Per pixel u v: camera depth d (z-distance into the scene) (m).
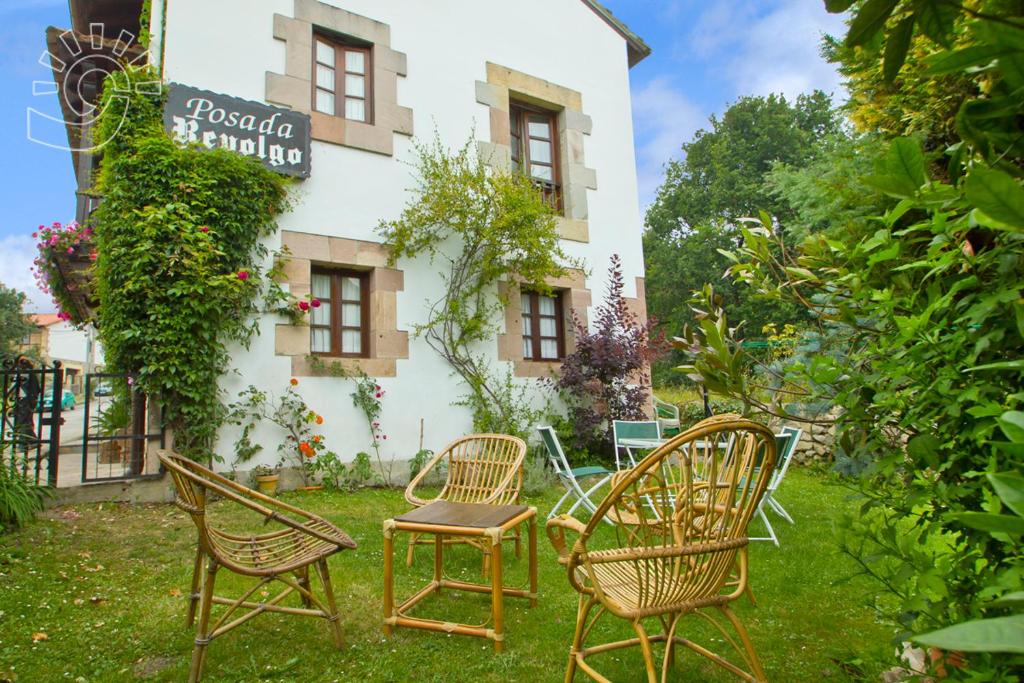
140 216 5.48
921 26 1.00
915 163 1.12
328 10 6.92
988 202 0.68
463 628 2.71
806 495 6.23
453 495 4.08
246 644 2.74
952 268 1.62
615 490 1.93
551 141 9.02
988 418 1.34
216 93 6.11
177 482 2.51
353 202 6.80
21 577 3.35
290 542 2.88
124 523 4.49
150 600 3.19
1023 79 0.82
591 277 8.66
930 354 1.46
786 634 2.85
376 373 6.69
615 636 2.85
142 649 2.67
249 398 5.88
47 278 7.73
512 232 7.27
